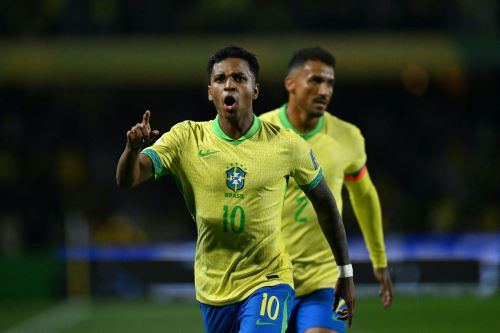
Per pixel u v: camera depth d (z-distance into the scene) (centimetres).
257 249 1517
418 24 6406
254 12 6438
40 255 4853
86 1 6334
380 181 6134
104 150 6384
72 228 5131
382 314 4094
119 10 6338
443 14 6397
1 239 5541
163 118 6562
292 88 1956
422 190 6234
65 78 5822
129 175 1391
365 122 6588
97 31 6300
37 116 6431
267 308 1495
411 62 5881
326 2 6462
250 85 1498
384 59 5875
